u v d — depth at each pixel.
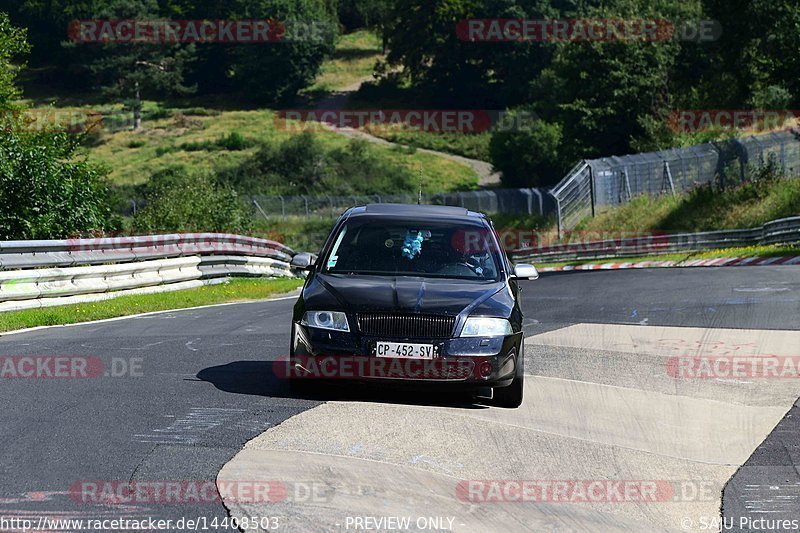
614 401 32.03
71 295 62.97
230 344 43.28
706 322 52.53
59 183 83.38
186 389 31.38
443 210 35.72
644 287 77.88
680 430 28.45
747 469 24.69
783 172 170.38
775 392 34.19
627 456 25.39
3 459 22.31
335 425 26.56
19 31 126.31
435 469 23.06
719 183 176.75
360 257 32.62
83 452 23.19
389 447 24.66
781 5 198.00
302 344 29.69
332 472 22.22
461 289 30.78
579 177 191.00
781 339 45.78
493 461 24.14
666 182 185.50
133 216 122.38
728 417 30.27
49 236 83.12
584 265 144.75
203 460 22.81
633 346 44.25
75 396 29.86
